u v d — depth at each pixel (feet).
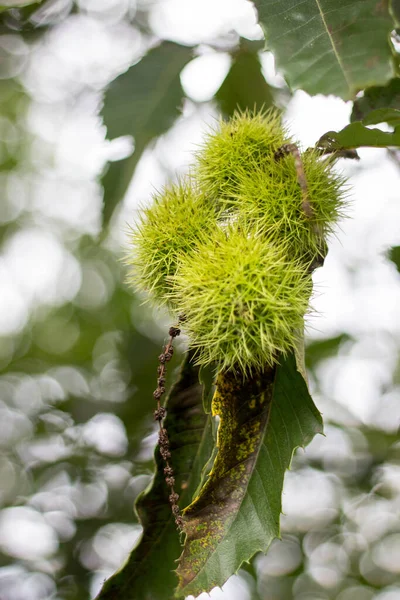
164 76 11.09
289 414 7.04
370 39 6.40
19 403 17.54
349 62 6.38
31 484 15.76
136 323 17.35
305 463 15.64
